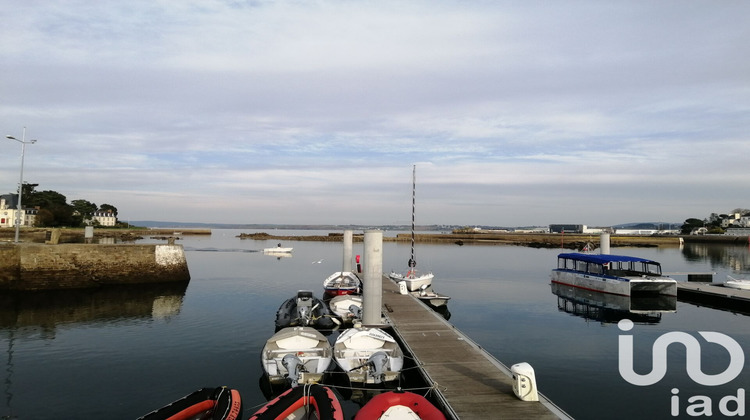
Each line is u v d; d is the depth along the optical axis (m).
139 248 35.50
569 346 19.48
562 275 37.34
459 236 125.88
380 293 19.98
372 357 14.40
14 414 12.27
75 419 12.00
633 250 90.44
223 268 49.75
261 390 14.35
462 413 10.82
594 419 12.34
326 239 123.12
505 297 32.59
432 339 17.34
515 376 11.77
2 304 27.58
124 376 15.27
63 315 24.62
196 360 17.08
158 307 27.14
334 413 10.73
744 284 32.16
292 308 22.25
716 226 151.00
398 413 11.15
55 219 107.88
